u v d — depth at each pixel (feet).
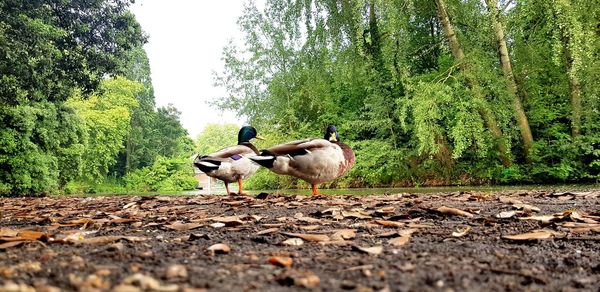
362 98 67.82
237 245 7.38
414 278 4.58
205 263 5.55
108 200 24.76
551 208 13.67
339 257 5.98
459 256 6.08
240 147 25.62
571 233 8.44
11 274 4.52
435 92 46.42
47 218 12.53
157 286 3.56
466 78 48.37
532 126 53.83
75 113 76.38
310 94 58.08
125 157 182.80
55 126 70.85
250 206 15.89
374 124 59.21
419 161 58.54
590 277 5.04
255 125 68.95
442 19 50.67
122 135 152.87
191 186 159.22
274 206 15.78
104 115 136.87
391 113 61.16
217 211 14.49
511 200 16.33
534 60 48.24
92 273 4.59
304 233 8.84
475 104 45.91
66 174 77.05
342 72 53.11
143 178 155.43
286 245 7.30
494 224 9.93
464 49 49.73
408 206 14.83
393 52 49.42
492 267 5.30
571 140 48.44
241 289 4.02
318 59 55.93
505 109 47.24
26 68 49.85
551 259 6.07
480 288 4.25
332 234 8.57
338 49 52.47
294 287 4.16
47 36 52.54
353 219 11.40
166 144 202.18
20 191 67.36
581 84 45.60
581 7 38.86
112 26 61.11
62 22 57.41
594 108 45.03
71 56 57.52
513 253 6.52
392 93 60.44
